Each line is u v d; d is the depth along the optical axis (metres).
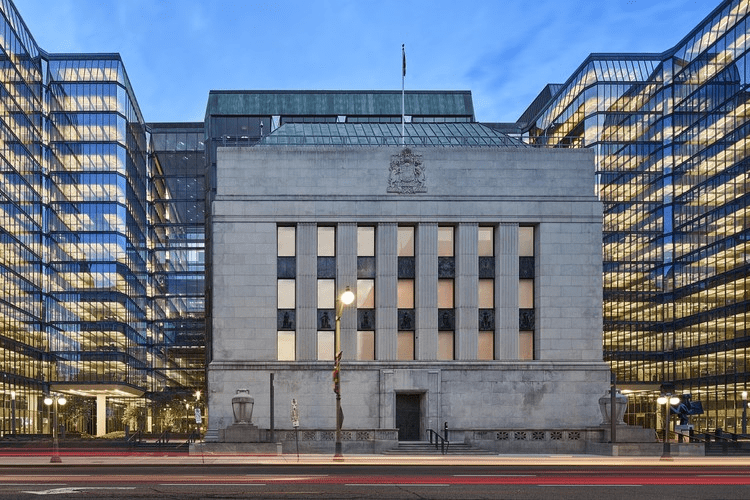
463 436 52.25
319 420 54.09
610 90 119.31
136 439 65.62
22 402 99.50
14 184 98.94
